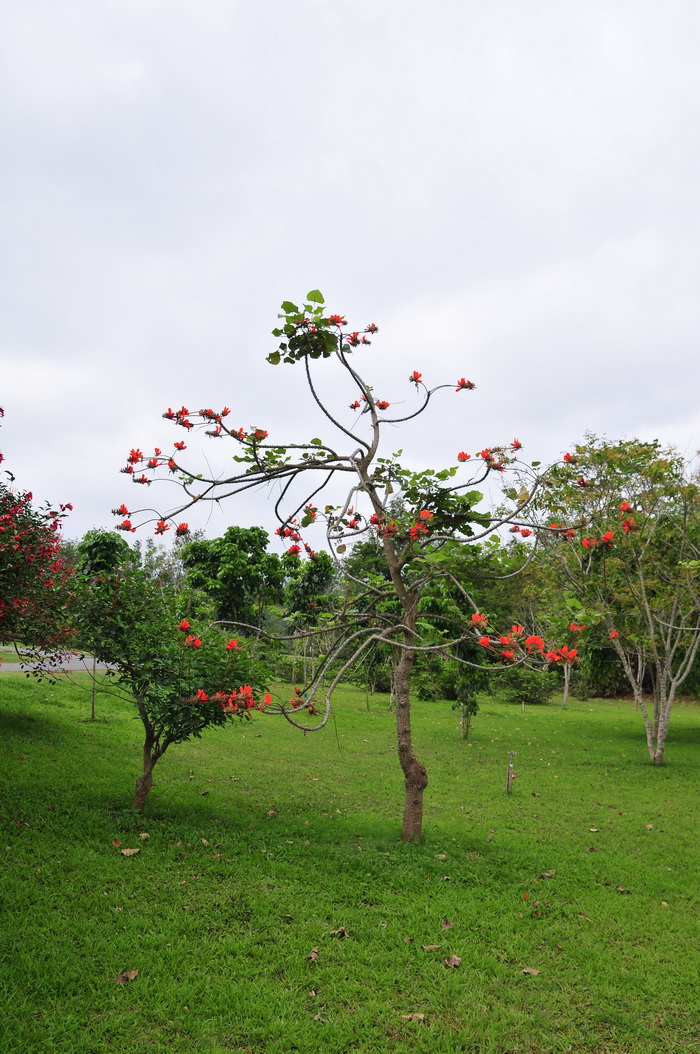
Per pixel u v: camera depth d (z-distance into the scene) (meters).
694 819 8.11
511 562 5.91
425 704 20.50
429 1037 3.53
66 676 14.95
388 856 6.10
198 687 6.59
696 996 4.03
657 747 11.85
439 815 7.97
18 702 12.02
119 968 3.94
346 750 11.98
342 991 3.92
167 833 6.29
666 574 11.88
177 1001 3.70
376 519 6.16
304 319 5.36
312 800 8.28
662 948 4.62
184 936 4.38
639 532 10.64
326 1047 3.40
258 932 4.52
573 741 14.42
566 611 5.21
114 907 4.66
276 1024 3.54
